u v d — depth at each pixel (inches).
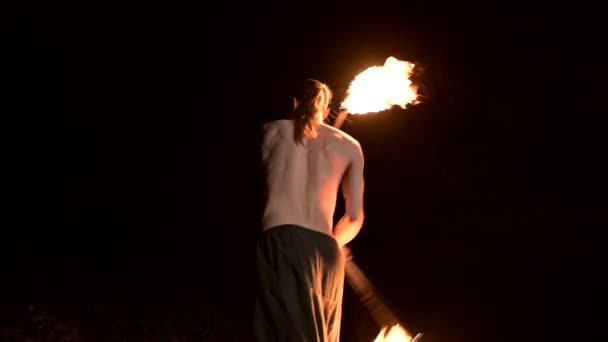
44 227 393.1
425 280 376.8
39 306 281.7
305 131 131.6
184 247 410.0
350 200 131.5
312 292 119.6
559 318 337.1
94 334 275.6
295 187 128.0
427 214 405.4
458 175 408.5
